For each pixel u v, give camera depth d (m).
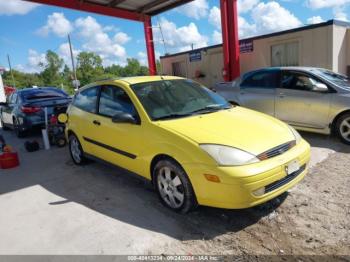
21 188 5.07
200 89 4.99
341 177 4.48
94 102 5.19
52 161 6.56
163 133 3.70
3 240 3.47
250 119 4.06
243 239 3.16
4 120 11.38
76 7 11.47
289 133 3.85
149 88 4.52
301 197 3.94
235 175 3.09
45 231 3.58
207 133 3.53
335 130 6.22
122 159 4.47
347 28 11.03
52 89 10.14
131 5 12.30
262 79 7.27
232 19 9.61
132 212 3.86
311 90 6.41
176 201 3.71
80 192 4.65
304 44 11.31
